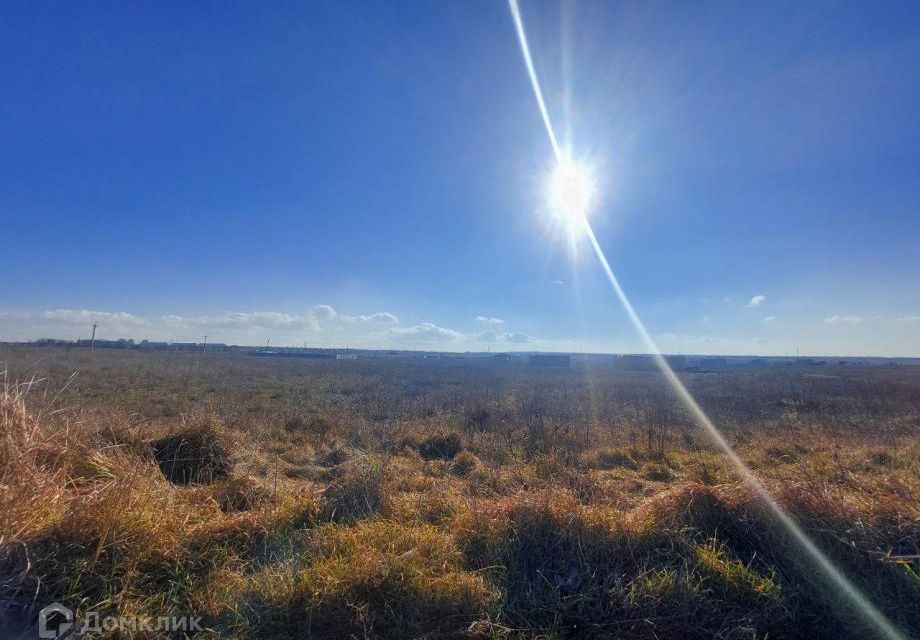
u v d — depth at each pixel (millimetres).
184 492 4719
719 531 4188
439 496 4988
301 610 3068
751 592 3527
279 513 4273
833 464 7871
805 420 13688
